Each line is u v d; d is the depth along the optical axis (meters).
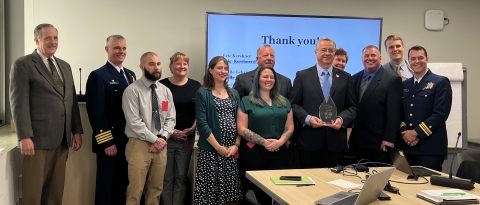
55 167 2.87
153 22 4.14
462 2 4.78
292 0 4.41
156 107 3.03
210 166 3.04
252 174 2.51
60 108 2.78
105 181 3.07
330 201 1.88
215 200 3.04
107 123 3.03
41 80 2.70
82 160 3.29
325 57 3.20
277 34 4.22
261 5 4.36
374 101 3.30
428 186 2.27
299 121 3.16
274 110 3.06
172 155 3.32
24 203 2.70
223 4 4.28
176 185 3.34
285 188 2.17
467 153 4.79
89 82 3.04
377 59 3.35
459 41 4.79
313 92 3.19
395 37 3.74
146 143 2.97
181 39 4.20
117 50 3.12
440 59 4.76
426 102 3.21
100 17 4.02
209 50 4.09
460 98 4.10
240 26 4.14
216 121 3.03
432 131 3.14
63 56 3.96
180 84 3.40
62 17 3.94
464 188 2.20
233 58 4.15
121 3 4.06
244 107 3.09
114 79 3.12
